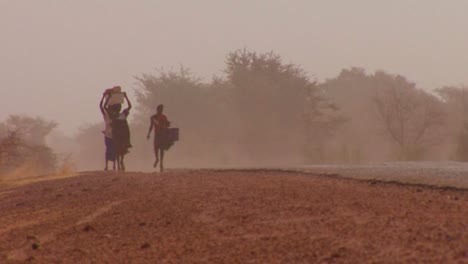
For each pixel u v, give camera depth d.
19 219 24.03
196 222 19.94
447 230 16.05
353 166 38.47
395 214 18.44
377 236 16.11
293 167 37.94
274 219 19.19
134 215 21.98
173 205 22.98
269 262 14.95
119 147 46.44
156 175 35.59
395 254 14.52
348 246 15.48
